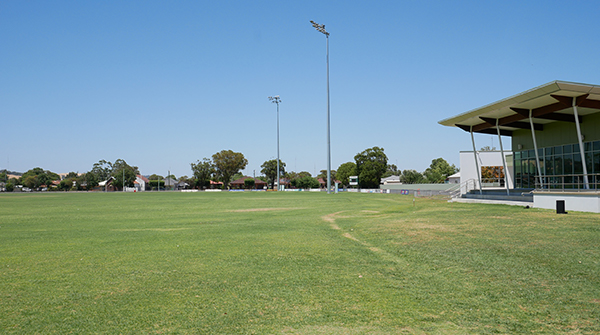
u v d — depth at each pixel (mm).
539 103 24047
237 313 6605
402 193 64375
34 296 7578
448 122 32562
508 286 7992
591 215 18688
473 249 11570
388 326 6027
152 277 8992
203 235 15938
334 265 10141
